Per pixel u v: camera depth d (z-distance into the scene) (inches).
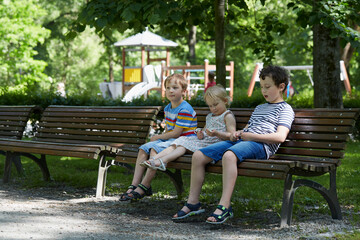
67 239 130.1
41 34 1024.2
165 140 187.5
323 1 245.0
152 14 223.3
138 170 178.4
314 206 183.9
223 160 150.3
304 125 169.2
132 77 798.5
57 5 1264.8
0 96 444.1
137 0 232.7
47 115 262.4
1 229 138.4
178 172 199.5
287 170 139.0
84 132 241.0
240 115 187.2
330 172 160.1
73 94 461.4
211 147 158.4
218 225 151.6
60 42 1354.6
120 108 232.8
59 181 242.2
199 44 1428.4
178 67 719.1
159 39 784.9
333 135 162.1
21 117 265.4
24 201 190.2
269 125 164.2
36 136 260.5
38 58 1321.4
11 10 976.3
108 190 218.8
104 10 238.5
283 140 160.2
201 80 1161.4
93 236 134.4
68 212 169.2
